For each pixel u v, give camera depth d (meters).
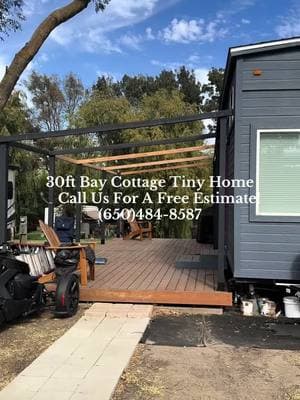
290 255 6.77
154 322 6.15
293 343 5.34
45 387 3.98
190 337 5.54
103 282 7.65
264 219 6.81
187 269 9.06
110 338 5.32
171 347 5.16
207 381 4.22
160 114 20.39
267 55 6.77
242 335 5.64
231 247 7.55
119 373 4.30
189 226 19.38
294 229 6.78
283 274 6.78
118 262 10.02
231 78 7.76
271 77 6.77
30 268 6.72
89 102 21.33
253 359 4.80
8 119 17.61
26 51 6.77
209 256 9.51
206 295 6.72
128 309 6.54
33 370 4.37
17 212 18.17
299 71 6.72
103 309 6.52
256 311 6.70
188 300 6.76
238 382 4.21
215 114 6.94
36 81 39.09
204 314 6.58
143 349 5.09
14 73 6.74
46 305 6.43
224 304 6.69
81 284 7.34
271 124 6.77
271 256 6.81
